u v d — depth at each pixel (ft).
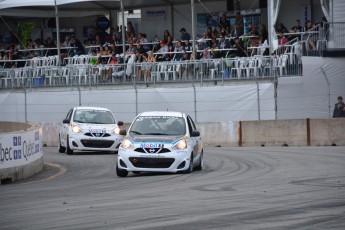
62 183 163.63
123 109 331.16
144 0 375.86
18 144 177.27
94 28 404.77
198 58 341.00
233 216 105.09
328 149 247.50
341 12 320.29
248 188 139.54
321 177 158.10
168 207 115.55
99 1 379.14
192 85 318.86
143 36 370.12
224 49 325.42
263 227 95.76
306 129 272.72
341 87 311.68
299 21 333.21
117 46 370.94
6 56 399.65
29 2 360.48
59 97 344.28
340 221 99.50
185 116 184.85
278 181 151.43
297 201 119.44
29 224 103.45
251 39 336.49
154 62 327.47
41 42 403.34
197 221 101.35
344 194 127.34
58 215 110.73
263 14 358.64
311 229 93.97
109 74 336.29
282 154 228.63
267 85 305.94
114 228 97.40
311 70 309.83
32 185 161.68
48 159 238.89
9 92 361.10
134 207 116.67
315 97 310.24
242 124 283.18
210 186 144.56
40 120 349.82
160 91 323.37
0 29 433.48
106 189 145.79
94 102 337.52
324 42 315.37
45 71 352.08
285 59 307.58
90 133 256.11
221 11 371.56
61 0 353.72
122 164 171.83
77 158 240.32
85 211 113.80
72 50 393.09
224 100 312.29
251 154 232.73
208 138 288.30
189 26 383.04
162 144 171.53
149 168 170.09
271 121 278.26
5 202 130.21
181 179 160.35
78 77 343.46
